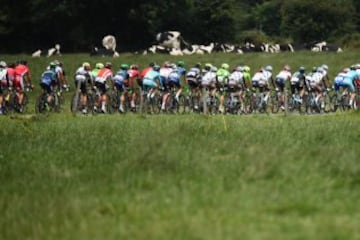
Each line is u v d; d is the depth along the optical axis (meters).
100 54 181.00
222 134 48.22
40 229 24.78
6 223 26.00
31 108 96.50
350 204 26.48
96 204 27.70
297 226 23.47
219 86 91.38
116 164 36.19
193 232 23.02
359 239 22.03
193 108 90.88
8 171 36.72
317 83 95.94
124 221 25.03
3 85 86.81
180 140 41.41
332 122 65.06
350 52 182.12
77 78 86.69
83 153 41.62
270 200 26.84
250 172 30.88
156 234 23.09
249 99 92.62
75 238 23.45
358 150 39.03
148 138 40.41
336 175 31.56
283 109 95.00
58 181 33.03
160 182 30.75
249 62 167.38
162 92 89.12
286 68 97.12
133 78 90.12
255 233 22.77
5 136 53.62
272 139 43.44
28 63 166.25
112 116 80.19
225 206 26.25
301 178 30.25
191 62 167.00
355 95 98.94
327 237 22.22
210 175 31.67
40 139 50.22
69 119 73.44
